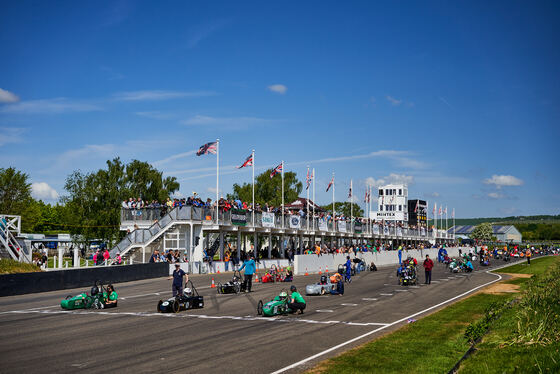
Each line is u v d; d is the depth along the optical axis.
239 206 48.09
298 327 17.16
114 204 68.62
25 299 26.47
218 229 46.22
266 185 86.81
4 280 27.84
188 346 14.04
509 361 11.54
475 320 18.23
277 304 19.91
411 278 34.25
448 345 13.84
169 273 39.28
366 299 25.73
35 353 13.23
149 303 23.98
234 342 14.59
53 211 109.31
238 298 25.77
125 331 16.42
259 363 12.09
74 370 11.52
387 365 11.67
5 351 13.48
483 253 62.94
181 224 43.41
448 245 93.75
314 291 27.44
